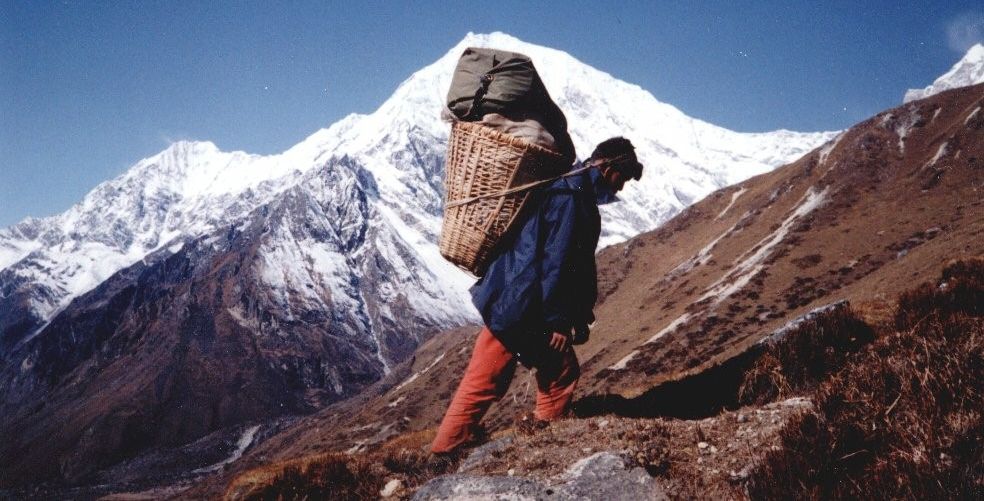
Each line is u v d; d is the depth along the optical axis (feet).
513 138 15.88
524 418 19.62
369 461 24.41
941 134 562.66
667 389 25.13
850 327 22.98
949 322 18.22
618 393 31.37
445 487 15.81
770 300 443.32
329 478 23.16
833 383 15.57
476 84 16.55
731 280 501.97
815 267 463.42
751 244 570.05
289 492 22.62
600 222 17.60
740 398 22.50
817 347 21.98
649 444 16.07
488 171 16.20
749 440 15.55
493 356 18.72
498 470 17.01
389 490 20.83
